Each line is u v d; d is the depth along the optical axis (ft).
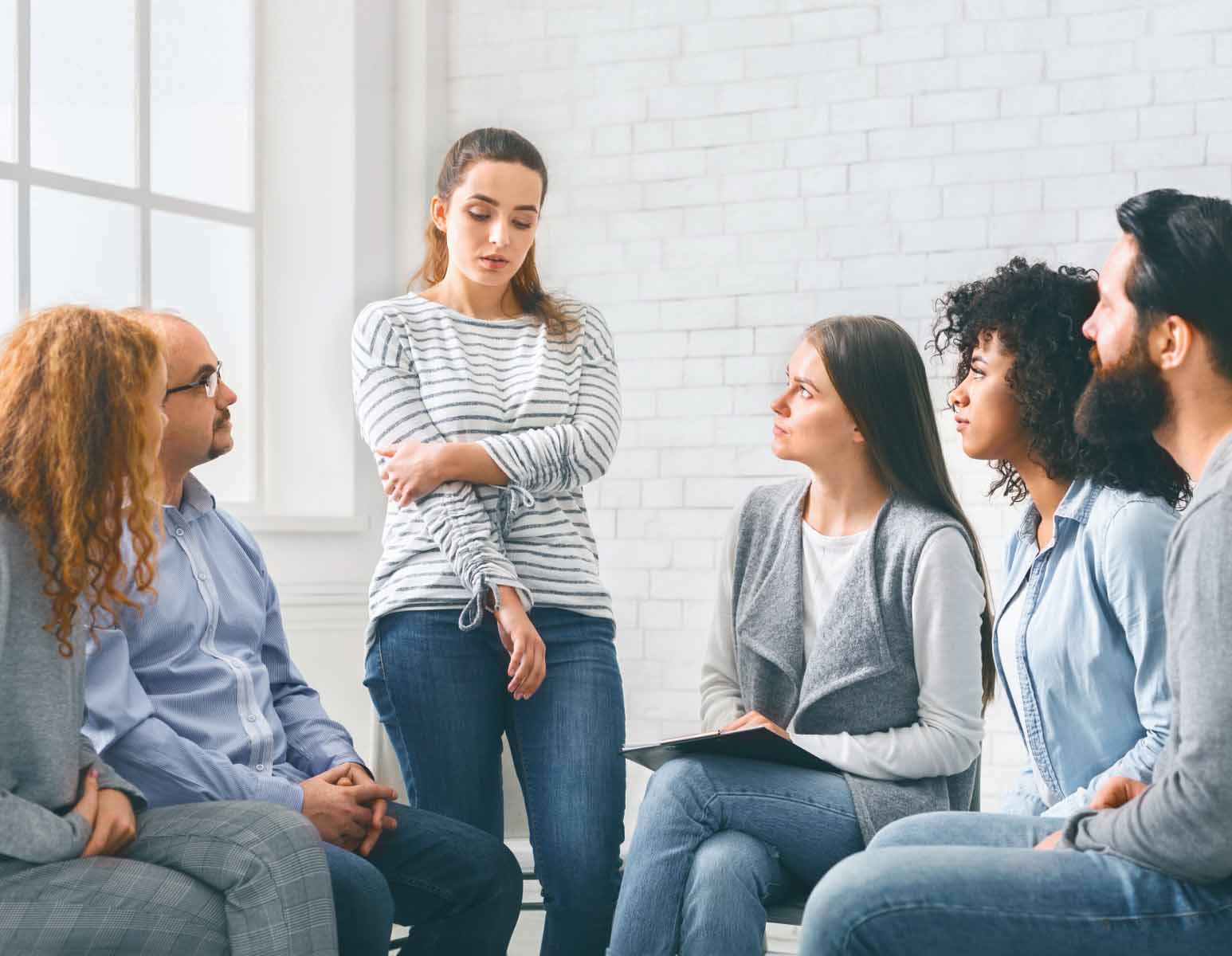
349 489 13.58
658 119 13.87
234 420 13.52
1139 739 6.10
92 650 6.50
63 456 5.47
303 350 13.80
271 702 7.58
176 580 7.15
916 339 12.98
